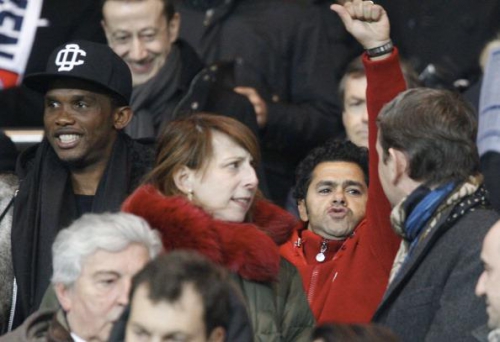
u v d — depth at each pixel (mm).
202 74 22672
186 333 12680
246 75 23875
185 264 12914
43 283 17797
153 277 12805
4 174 19016
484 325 14461
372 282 17031
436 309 15133
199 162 16297
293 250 19094
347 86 22438
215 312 12805
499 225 13852
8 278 18250
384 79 16891
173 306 12672
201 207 16266
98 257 14555
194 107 22406
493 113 23281
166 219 15852
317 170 19203
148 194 16078
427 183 15430
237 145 16391
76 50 18531
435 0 24203
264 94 23547
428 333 14922
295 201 22000
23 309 17969
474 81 23953
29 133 23000
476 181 15516
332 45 24438
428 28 24234
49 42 24828
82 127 18297
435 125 15383
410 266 15344
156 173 16484
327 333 12398
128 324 12805
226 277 13102
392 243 16766
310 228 19250
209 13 24344
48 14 24828
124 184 18281
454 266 15102
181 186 16406
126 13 22609
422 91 15695
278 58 24125
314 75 24109
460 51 24078
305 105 23828
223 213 16344
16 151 19828
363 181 19109
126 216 14961
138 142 19172
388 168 15625
